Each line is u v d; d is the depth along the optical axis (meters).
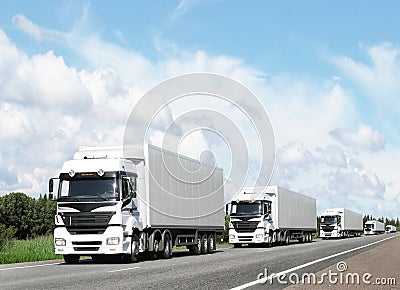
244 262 22.00
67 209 21.72
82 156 23.19
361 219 92.38
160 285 13.44
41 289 12.79
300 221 51.34
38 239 34.25
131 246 22.16
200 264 20.91
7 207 87.81
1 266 20.72
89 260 24.39
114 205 21.50
